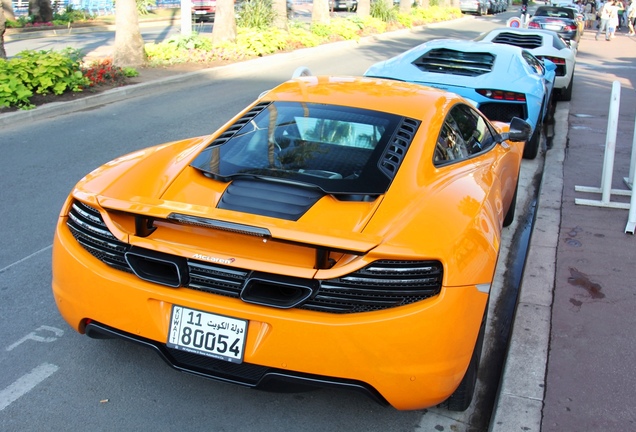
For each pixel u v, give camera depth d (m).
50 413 3.15
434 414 3.34
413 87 4.27
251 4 21.12
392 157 3.34
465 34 31.06
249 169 3.30
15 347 3.71
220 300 2.77
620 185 7.12
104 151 8.14
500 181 4.12
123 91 12.14
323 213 2.94
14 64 10.53
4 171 7.15
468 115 4.35
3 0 28.41
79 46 19.95
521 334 3.95
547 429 3.09
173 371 3.55
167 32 25.11
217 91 13.02
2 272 4.67
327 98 3.93
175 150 3.79
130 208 2.83
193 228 2.91
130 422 3.12
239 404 3.30
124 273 2.92
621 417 3.21
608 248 5.37
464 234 2.90
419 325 2.64
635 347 3.86
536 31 12.66
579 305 4.36
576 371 3.59
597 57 21.69
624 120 10.81
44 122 9.80
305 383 2.73
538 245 5.38
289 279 2.70
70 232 3.15
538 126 8.27
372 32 27.45
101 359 3.63
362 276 2.66
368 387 2.72
